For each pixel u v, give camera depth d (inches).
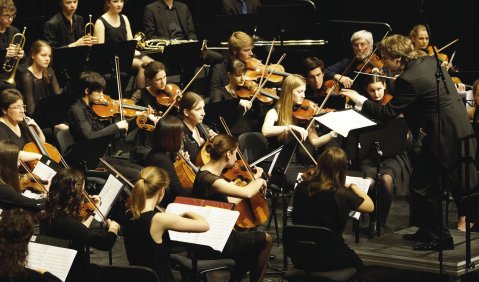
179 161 582.6
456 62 971.9
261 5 956.6
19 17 999.0
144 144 680.4
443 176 532.1
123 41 754.8
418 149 692.7
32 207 515.2
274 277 561.0
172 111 716.0
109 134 624.4
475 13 957.2
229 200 546.6
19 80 705.6
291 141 601.6
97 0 1019.3
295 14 868.6
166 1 876.0
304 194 493.4
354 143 607.8
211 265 491.2
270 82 786.8
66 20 820.6
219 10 957.2
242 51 773.9
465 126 522.9
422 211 535.2
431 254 522.6
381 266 578.2
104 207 494.3
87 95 669.9
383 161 652.1
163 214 441.1
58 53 725.9
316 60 753.6
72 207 452.4
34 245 410.3
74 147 579.8
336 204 482.3
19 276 376.5
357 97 553.3
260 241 511.8
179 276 571.8
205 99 780.6
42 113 661.9
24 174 565.6
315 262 474.0
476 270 533.6
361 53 779.4
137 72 828.6
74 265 447.2
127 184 540.4
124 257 595.2
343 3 992.9
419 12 547.8
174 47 784.3
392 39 527.8
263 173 595.5
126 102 718.5
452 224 649.6
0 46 762.8
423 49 793.6
